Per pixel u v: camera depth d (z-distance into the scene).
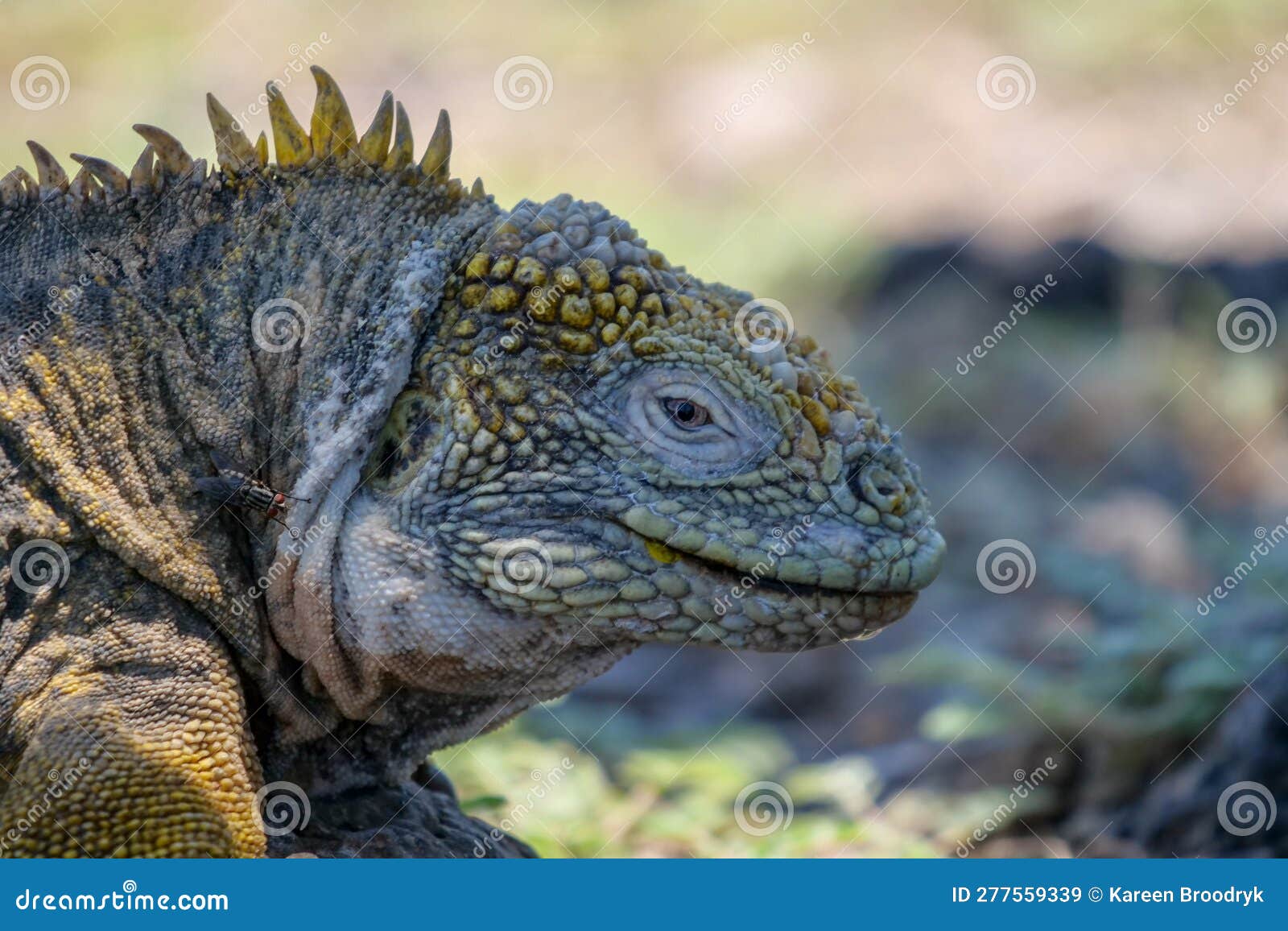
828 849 7.91
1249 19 24.19
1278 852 7.55
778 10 25.44
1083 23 24.45
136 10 22.06
